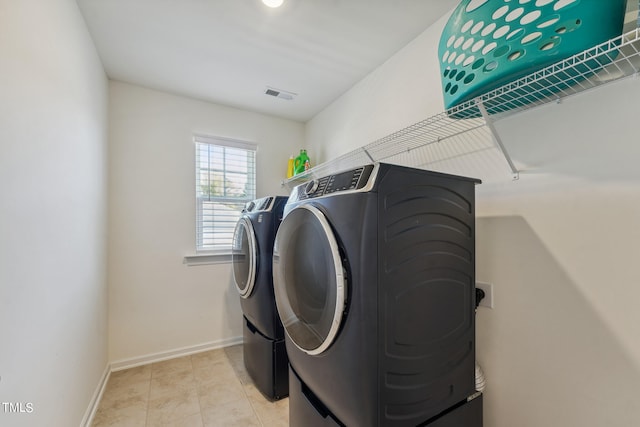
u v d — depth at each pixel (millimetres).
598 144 981
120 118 2301
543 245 1130
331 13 1574
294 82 2338
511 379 1224
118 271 2262
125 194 2305
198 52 1938
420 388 981
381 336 878
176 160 2525
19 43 935
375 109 2127
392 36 1768
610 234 950
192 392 1905
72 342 1394
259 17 1611
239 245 2258
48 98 1151
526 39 873
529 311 1168
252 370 2035
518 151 1219
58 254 1236
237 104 2748
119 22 1643
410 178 967
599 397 966
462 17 1073
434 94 1644
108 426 1582
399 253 929
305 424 1193
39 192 1070
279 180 3068
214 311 2645
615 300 935
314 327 1072
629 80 912
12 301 880
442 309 1057
